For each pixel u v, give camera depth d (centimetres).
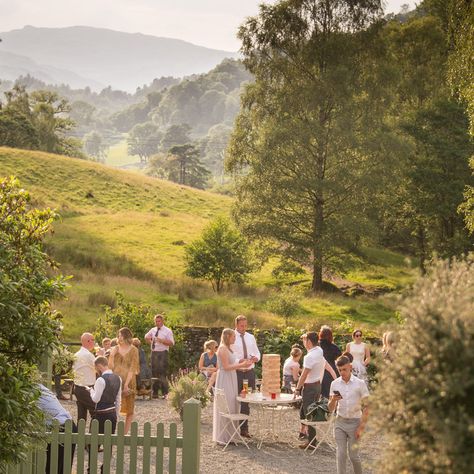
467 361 467
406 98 6216
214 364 1897
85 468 1226
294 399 1436
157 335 2034
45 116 12788
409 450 488
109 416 1229
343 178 4816
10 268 642
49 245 4912
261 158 4903
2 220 662
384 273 5728
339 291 5012
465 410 469
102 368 1234
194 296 4275
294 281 5284
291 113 5072
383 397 502
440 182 5384
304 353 2333
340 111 4900
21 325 631
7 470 931
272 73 5109
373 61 5100
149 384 1967
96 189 7625
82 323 3288
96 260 4800
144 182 8069
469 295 497
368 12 5166
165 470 1244
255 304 4169
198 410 1000
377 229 4931
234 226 5066
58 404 1051
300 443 1431
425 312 492
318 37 5081
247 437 1483
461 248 5378
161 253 5538
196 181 17512
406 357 491
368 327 3669
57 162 8019
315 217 5019
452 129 5547
